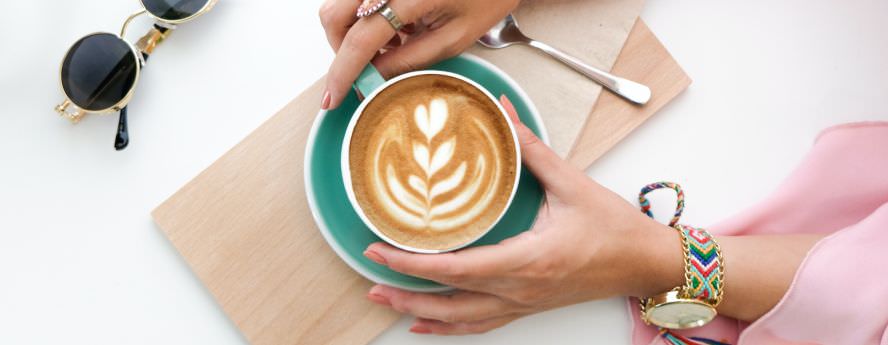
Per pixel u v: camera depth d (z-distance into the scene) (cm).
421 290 77
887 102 84
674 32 84
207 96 82
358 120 75
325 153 77
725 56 84
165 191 82
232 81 83
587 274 75
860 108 84
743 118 84
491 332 82
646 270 77
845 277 77
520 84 81
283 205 80
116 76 80
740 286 78
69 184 82
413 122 75
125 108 81
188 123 82
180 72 82
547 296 76
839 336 78
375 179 75
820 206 81
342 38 77
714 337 81
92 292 82
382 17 74
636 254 76
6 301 81
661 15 84
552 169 75
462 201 75
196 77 82
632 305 81
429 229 74
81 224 82
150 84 82
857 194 81
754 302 78
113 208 82
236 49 83
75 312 82
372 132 75
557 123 80
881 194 81
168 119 82
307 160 77
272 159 80
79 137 82
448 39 76
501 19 77
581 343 82
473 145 75
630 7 82
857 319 77
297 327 80
